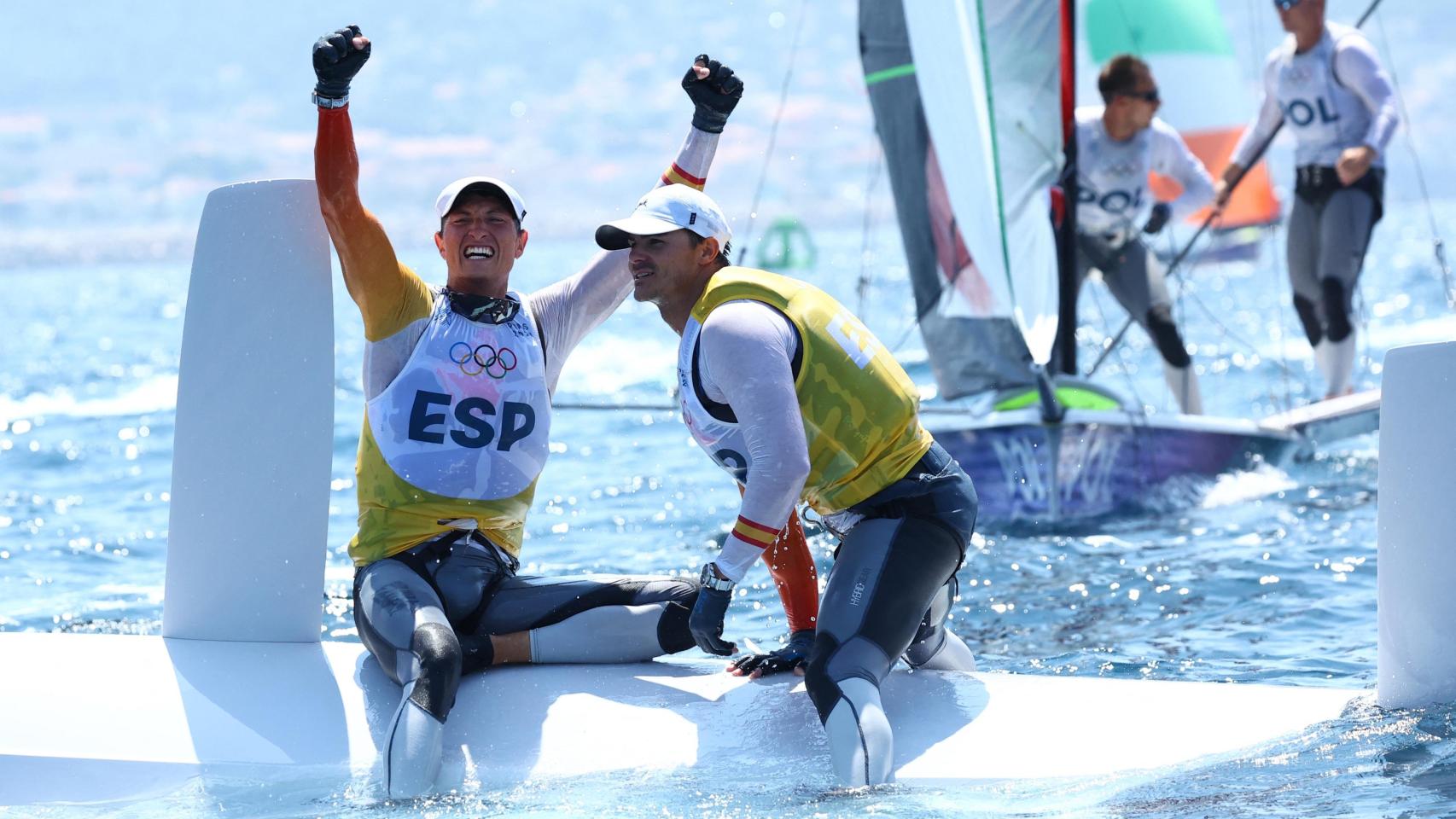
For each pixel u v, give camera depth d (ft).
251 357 39.75
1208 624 54.75
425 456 38.40
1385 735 34.24
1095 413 83.30
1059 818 31.09
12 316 323.57
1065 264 95.30
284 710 36.76
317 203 39.88
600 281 41.75
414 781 33.58
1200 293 254.47
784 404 34.37
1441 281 258.16
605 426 116.78
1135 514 80.07
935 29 92.07
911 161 95.86
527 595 39.47
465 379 38.55
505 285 40.24
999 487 83.10
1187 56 166.20
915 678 38.91
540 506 83.35
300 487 40.06
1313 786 32.04
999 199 91.35
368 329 38.78
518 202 39.55
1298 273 100.94
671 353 174.50
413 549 38.83
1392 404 35.27
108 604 61.67
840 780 33.17
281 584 40.16
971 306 94.12
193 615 40.27
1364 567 62.75
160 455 106.83
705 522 77.51
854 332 36.40
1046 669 49.29
